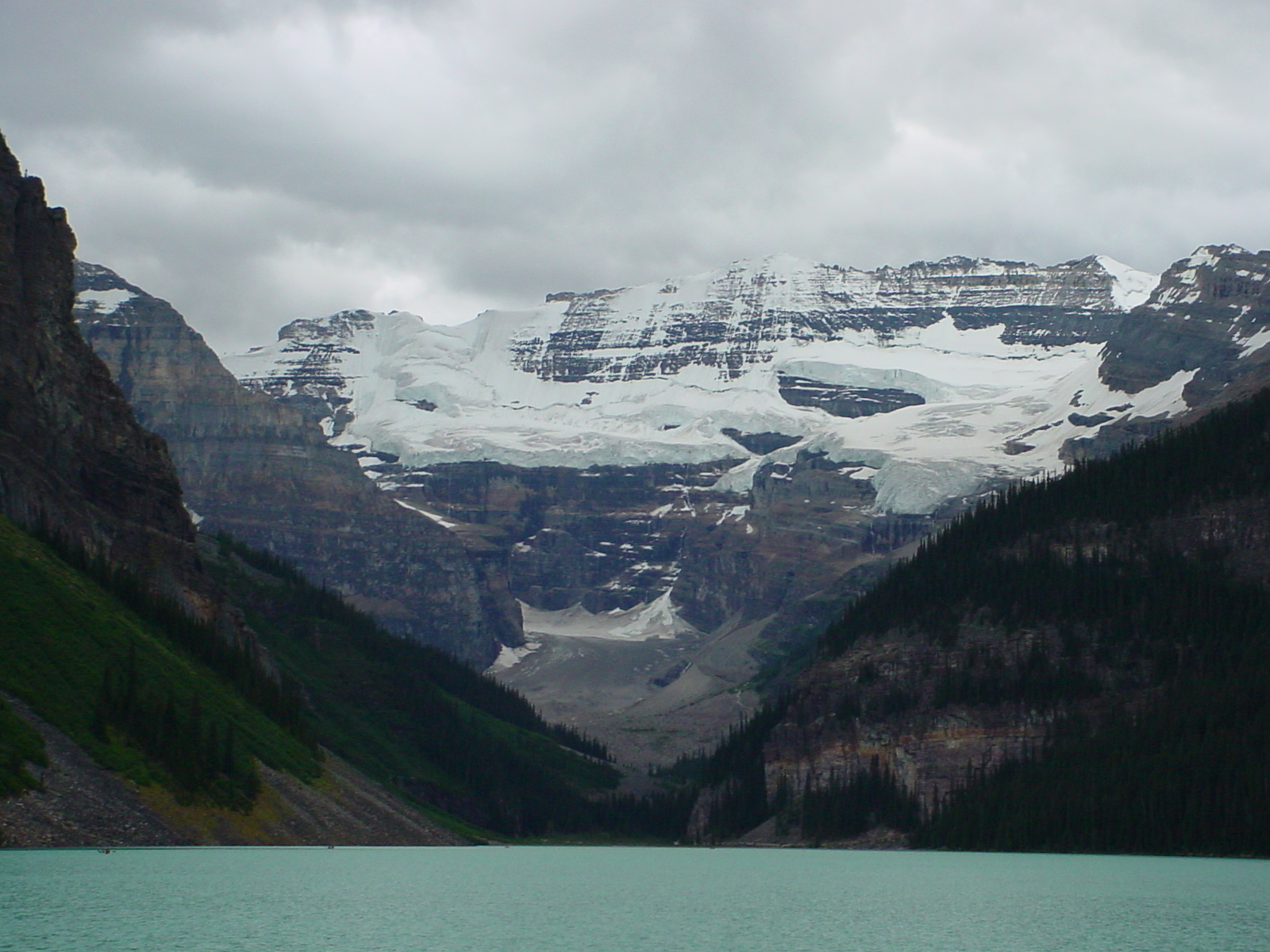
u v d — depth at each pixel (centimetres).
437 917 18988
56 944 15725
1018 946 17725
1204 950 17438
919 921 19650
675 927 18962
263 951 16012
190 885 19925
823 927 19200
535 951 16912
